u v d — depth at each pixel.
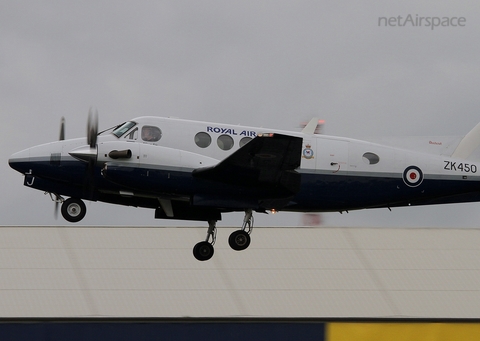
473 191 62.34
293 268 65.75
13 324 44.56
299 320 46.06
